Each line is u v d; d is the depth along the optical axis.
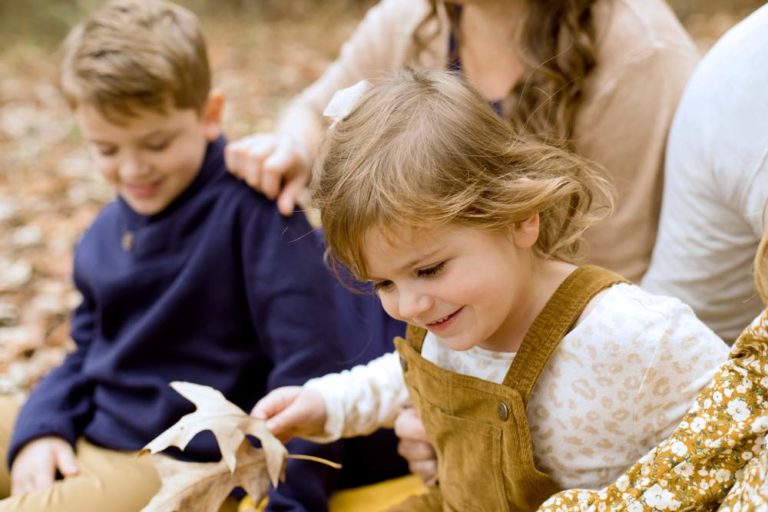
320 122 2.70
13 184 4.87
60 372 2.30
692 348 1.45
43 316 3.49
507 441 1.53
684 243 1.93
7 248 4.09
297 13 9.45
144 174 2.11
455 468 1.66
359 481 2.22
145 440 2.14
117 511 2.01
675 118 1.97
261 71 7.19
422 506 1.83
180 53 2.10
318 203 1.47
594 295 1.50
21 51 8.09
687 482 1.31
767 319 1.23
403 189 1.36
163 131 2.08
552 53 2.09
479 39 2.29
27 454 2.15
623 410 1.48
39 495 2.00
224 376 2.15
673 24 2.15
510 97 2.16
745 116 1.73
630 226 2.13
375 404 1.83
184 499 1.64
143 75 2.02
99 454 2.16
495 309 1.45
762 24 1.76
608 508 1.36
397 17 2.58
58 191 4.76
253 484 1.71
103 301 2.22
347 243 1.43
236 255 2.13
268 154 2.13
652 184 2.10
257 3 9.56
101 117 2.05
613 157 2.11
